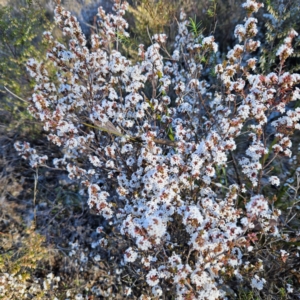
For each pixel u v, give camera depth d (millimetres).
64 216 3279
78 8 4762
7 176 3514
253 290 2320
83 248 3055
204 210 1979
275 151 2104
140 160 2242
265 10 3908
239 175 2926
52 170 3600
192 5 4160
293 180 2561
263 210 1715
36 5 4184
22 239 2955
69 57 2717
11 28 3588
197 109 2689
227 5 4281
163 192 1779
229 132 2135
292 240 2213
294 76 1899
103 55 2648
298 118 2000
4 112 3932
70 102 2756
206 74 3980
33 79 3686
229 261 1898
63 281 2902
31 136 3770
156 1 4086
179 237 2367
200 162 1888
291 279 2529
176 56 2777
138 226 1712
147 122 2471
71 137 2363
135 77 2385
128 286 2783
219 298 2088
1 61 3605
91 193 2117
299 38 3131
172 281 2045
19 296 2670
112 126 2371
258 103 1979
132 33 4484
